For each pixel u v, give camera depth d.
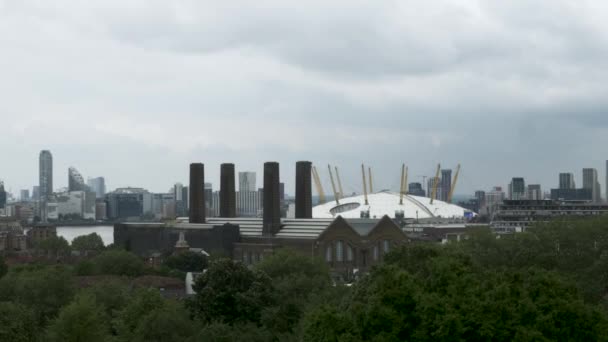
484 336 99.25
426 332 99.75
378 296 105.12
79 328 132.25
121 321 148.62
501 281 115.12
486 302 101.69
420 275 137.50
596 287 178.75
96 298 170.88
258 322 162.12
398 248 155.38
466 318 100.25
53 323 142.62
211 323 156.50
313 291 161.62
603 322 102.38
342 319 100.69
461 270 120.56
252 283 168.12
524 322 103.19
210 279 168.62
